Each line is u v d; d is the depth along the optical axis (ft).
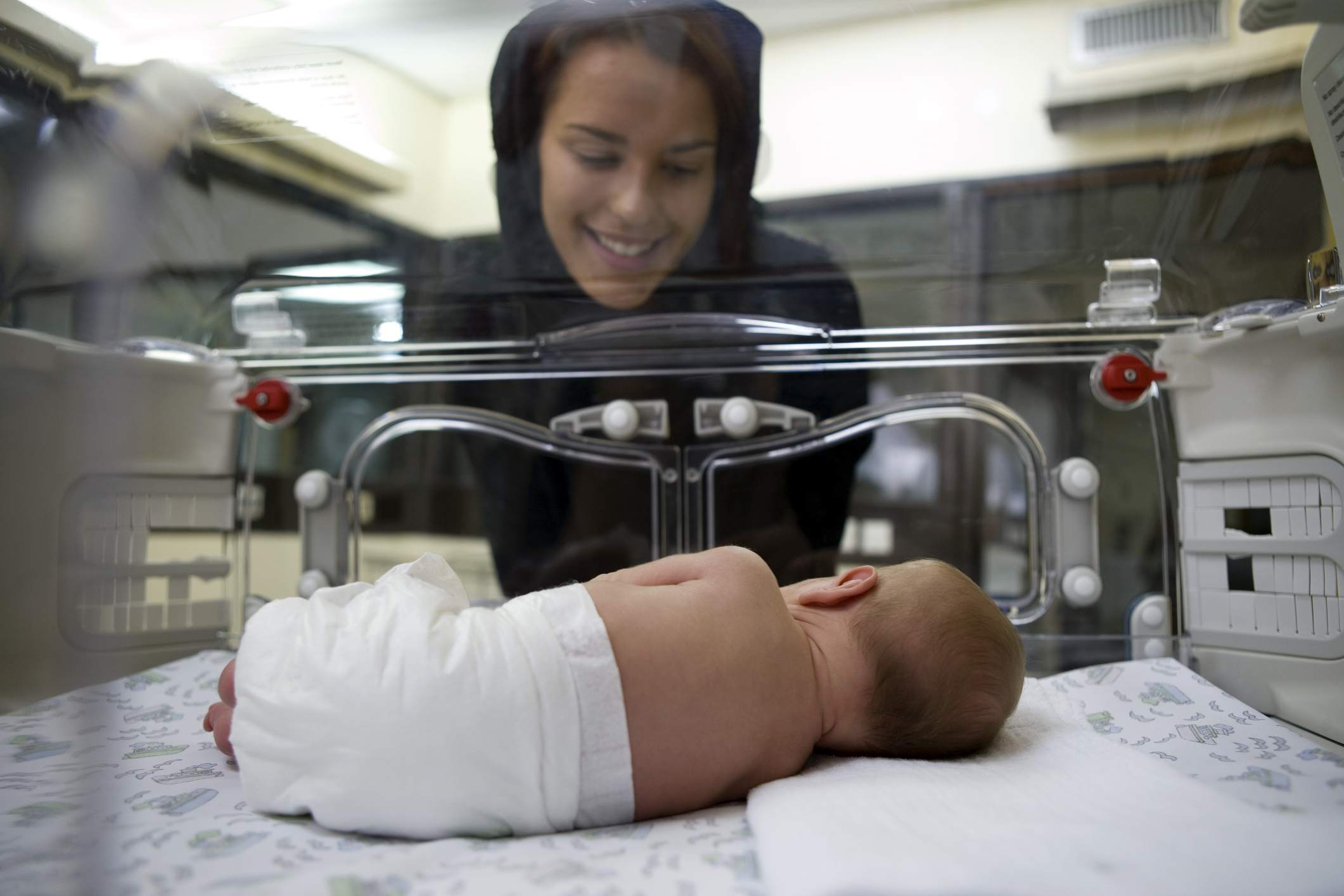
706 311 4.70
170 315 4.54
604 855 2.09
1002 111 3.98
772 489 4.65
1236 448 3.90
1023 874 1.77
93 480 3.45
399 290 4.79
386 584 2.62
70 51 3.30
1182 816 2.13
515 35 3.66
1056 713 3.26
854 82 3.90
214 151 4.07
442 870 1.98
